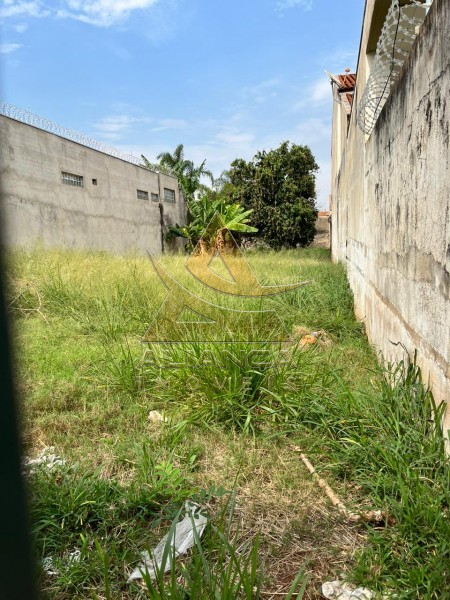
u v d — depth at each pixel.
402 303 3.21
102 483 2.23
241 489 2.35
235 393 3.19
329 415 2.88
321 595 1.67
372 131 4.73
